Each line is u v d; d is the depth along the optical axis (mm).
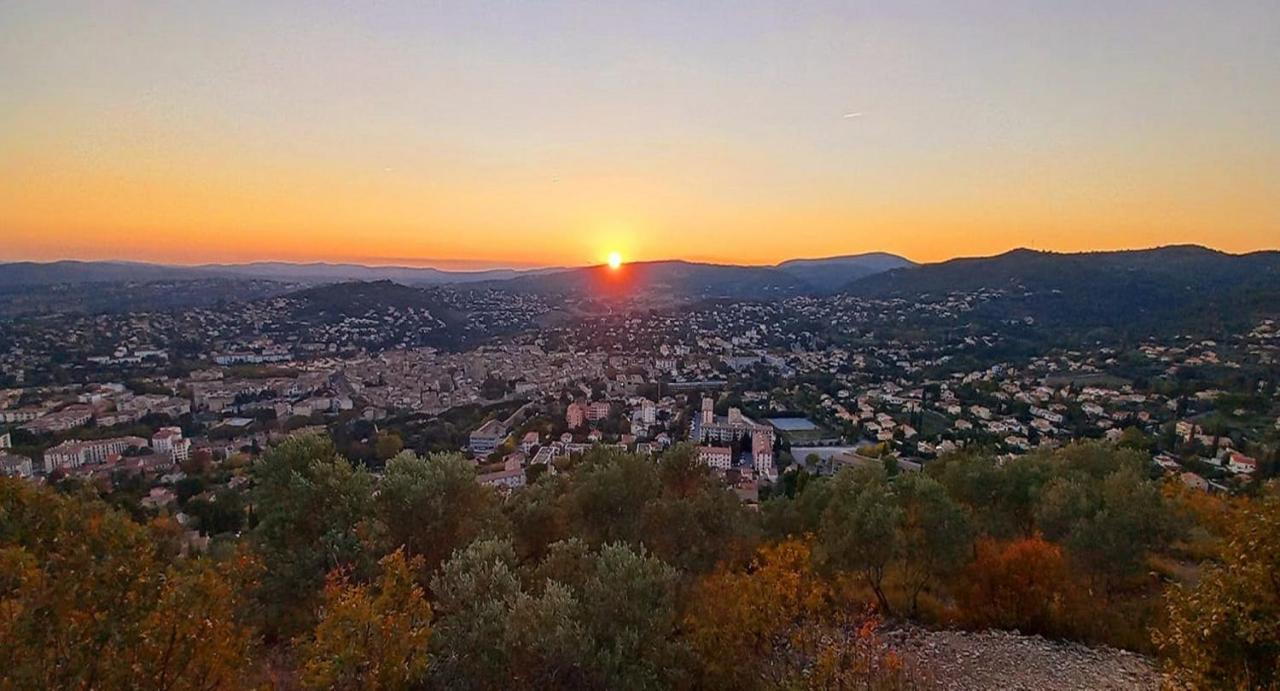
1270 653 9156
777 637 14891
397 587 11555
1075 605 19172
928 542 20500
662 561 17656
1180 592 10602
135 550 9250
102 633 8477
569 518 23156
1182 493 29453
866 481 23781
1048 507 24031
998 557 20234
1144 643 17625
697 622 15164
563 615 12812
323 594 15312
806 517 27375
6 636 8039
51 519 9016
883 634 18391
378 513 19109
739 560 21828
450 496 20188
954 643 17922
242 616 15016
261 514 18812
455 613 13953
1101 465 31641
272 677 13461
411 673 11086
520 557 21750
